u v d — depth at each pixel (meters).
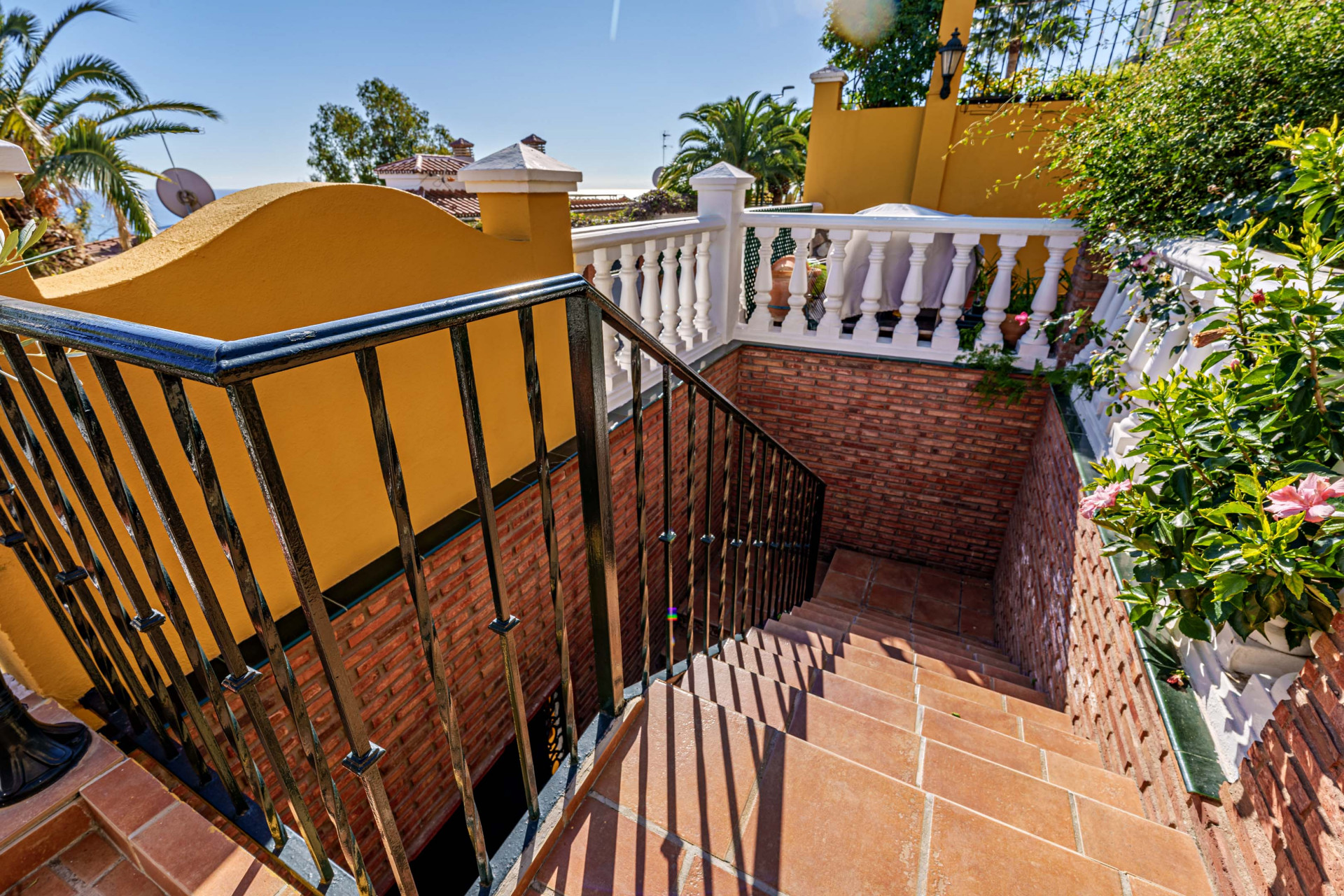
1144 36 4.65
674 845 1.33
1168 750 1.74
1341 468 1.47
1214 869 1.48
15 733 1.35
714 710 1.65
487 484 1.02
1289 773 1.28
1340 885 1.08
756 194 23.33
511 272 2.82
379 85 35.12
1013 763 2.13
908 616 5.47
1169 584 1.68
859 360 5.27
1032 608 4.04
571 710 1.43
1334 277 1.43
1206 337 2.18
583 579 3.71
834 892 1.27
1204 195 3.14
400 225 2.23
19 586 1.56
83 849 1.33
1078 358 4.42
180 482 1.80
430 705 2.77
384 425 0.83
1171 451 1.75
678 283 5.79
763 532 3.18
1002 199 7.88
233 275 1.73
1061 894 1.29
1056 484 3.83
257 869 1.24
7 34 12.25
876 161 8.69
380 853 2.72
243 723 2.06
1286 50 2.79
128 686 1.43
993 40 7.40
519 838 1.30
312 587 0.79
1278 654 1.57
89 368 1.56
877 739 1.91
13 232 1.24
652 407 4.20
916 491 5.67
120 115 13.65
